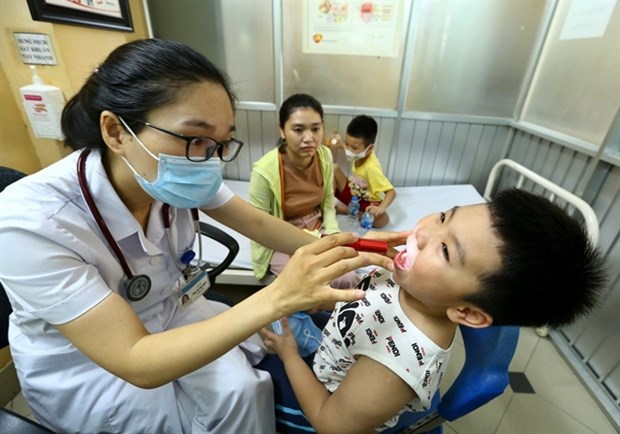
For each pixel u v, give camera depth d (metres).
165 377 0.51
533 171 1.94
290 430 0.80
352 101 2.10
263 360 0.89
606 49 1.49
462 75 2.00
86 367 0.70
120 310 0.52
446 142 2.20
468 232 0.50
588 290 0.49
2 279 0.51
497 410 1.26
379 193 1.85
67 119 0.60
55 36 1.14
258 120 2.15
